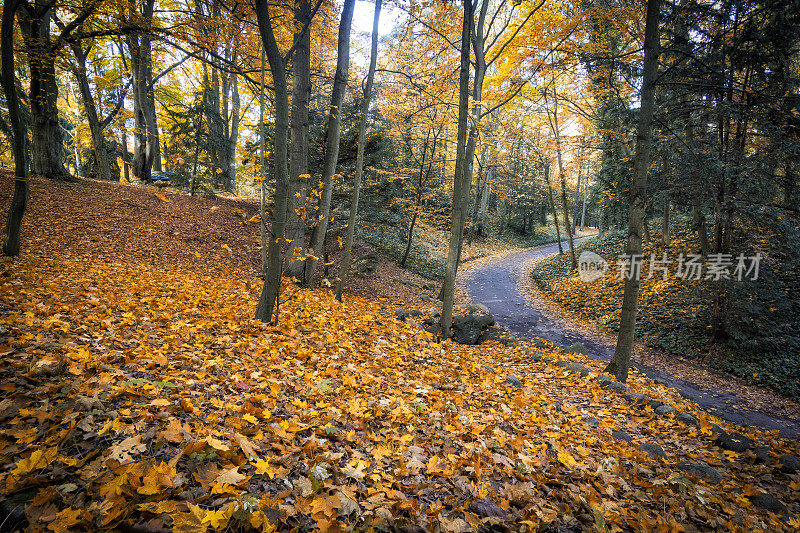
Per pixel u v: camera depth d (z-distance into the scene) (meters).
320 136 14.16
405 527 1.98
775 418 7.67
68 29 10.02
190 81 22.34
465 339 8.58
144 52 17.69
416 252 24.12
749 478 3.84
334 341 5.59
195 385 3.09
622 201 13.59
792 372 9.31
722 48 8.01
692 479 3.50
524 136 23.94
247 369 3.73
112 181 17.89
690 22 7.80
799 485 3.74
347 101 16.39
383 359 5.40
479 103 12.52
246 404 2.78
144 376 2.99
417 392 4.29
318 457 2.39
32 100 13.58
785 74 8.48
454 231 7.64
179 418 2.47
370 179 18.27
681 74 7.91
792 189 9.30
